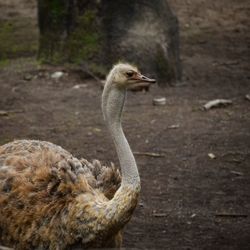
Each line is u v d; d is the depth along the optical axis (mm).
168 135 24344
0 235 13992
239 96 29453
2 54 35438
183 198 19406
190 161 22125
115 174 14000
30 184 13664
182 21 43000
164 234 17281
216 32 41219
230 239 17016
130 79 13109
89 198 13047
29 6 45562
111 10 31125
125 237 17047
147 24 31297
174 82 31297
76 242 13141
